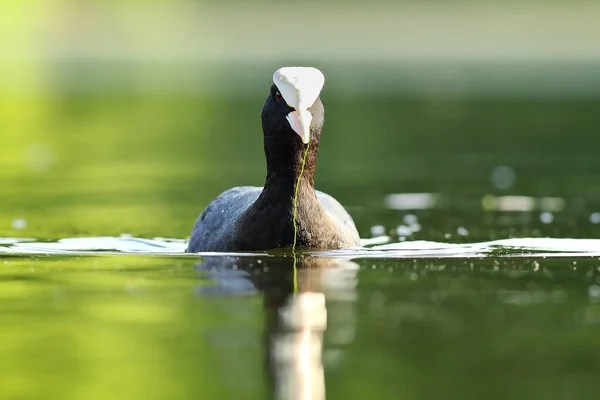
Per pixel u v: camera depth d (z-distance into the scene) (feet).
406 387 20.10
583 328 24.22
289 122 32.83
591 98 110.93
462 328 24.31
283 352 22.43
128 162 68.54
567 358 21.89
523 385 20.13
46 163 67.67
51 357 22.29
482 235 40.96
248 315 25.67
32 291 28.91
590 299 27.20
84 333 24.16
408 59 167.53
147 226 44.50
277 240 34.12
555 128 89.15
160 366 21.53
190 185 57.57
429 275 30.63
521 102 107.65
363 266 32.14
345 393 19.85
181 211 49.03
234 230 34.88
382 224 44.96
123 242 39.55
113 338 23.70
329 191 56.08
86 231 42.70
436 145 79.30
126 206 50.26
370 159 71.10
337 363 21.70
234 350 22.65
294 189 33.99
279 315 25.55
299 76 32.83
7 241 39.47
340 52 178.60
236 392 19.92
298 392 19.89
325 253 34.17
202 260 33.60
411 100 110.42
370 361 21.79
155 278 30.58
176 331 24.18
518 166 66.69
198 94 116.88
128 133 88.43
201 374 20.98
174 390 20.03
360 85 126.11
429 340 23.32
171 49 187.01
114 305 26.96
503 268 31.73
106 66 156.76
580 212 48.01
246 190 38.37
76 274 31.53
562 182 58.90
